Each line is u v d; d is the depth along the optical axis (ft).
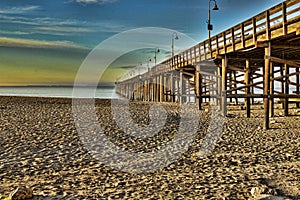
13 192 19.19
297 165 27.25
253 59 65.98
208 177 24.06
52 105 94.84
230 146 35.70
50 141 37.73
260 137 41.19
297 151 32.60
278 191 20.76
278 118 61.00
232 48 57.11
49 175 24.84
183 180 23.43
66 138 39.78
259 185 21.89
